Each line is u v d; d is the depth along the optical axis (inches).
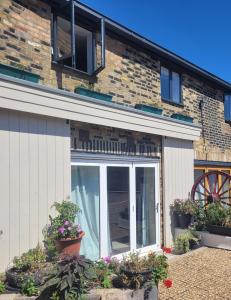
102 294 207.0
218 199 433.7
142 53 400.5
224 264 313.0
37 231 249.0
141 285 216.7
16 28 278.2
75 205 264.2
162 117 362.6
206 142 509.0
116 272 229.1
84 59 348.2
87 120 281.1
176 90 461.7
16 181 238.8
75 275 187.3
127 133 337.1
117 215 327.9
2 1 270.2
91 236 304.3
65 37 328.5
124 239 334.3
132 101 382.9
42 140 255.8
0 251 227.9
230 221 375.6
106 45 356.8
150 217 366.6
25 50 283.4
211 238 374.3
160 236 375.9
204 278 275.7
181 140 407.5
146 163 361.1
